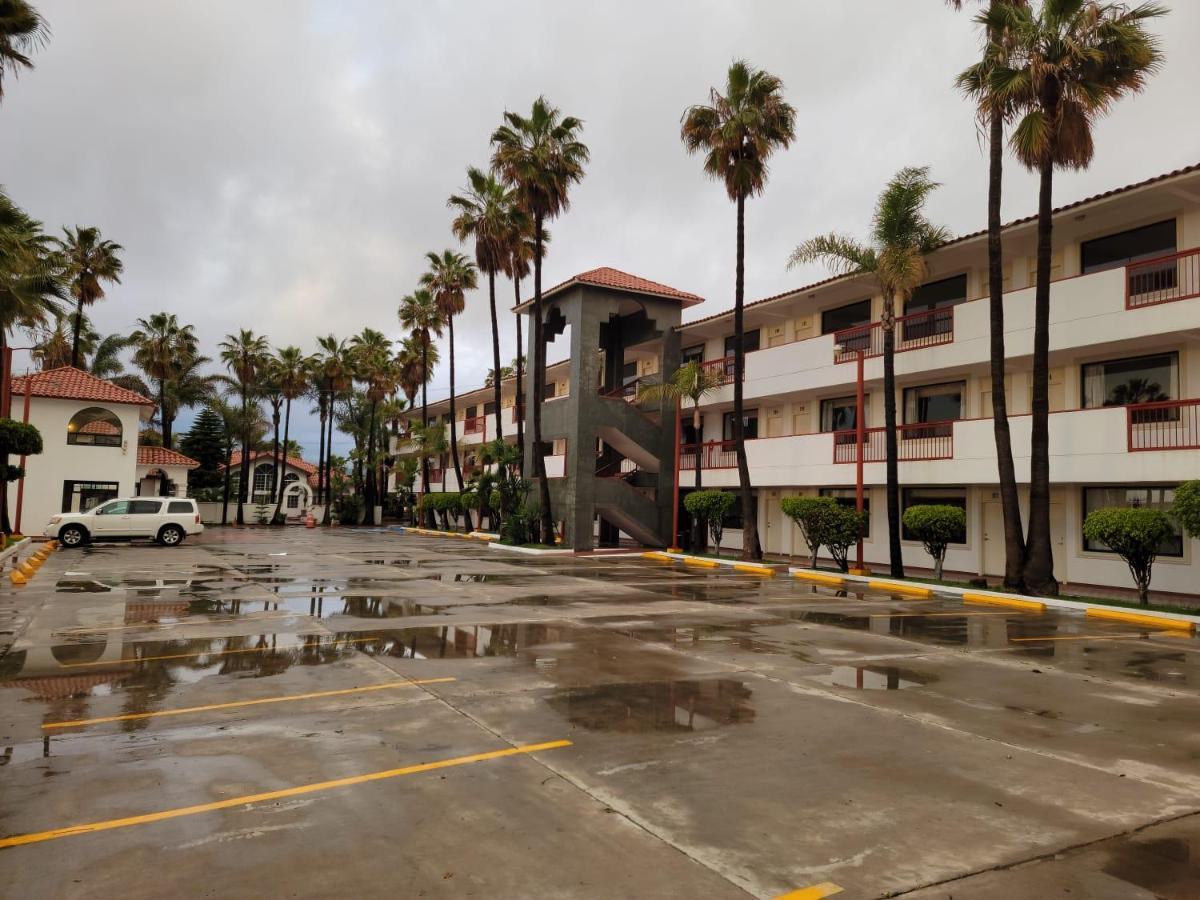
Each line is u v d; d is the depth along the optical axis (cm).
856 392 2636
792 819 464
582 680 834
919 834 446
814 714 713
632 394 3484
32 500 3525
